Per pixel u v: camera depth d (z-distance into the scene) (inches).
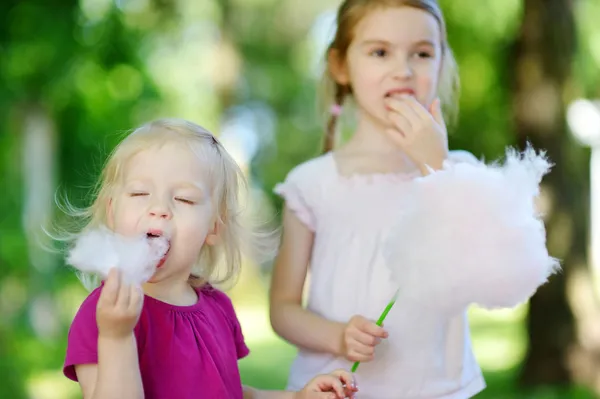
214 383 92.5
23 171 545.0
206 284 105.7
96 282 104.0
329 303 121.4
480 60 486.0
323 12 816.3
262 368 439.2
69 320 561.3
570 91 339.9
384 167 123.7
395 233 101.3
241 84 788.6
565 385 343.9
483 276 97.4
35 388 387.5
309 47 837.2
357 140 127.3
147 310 91.9
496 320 613.9
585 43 403.2
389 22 121.3
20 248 504.4
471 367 122.3
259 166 967.0
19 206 525.7
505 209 97.9
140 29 522.6
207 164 96.9
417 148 116.6
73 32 413.1
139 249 85.0
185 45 663.1
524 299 100.3
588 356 343.3
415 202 100.3
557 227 341.1
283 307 125.0
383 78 121.0
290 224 127.7
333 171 125.9
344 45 126.8
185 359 91.4
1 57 416.2
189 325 94.3
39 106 523.2
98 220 98.2
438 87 135.3
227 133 679.1
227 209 102.2
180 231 92.8
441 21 127.0
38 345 475.8
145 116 603.8
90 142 579.8
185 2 602.9
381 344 117.5
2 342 399.5
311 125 957.2
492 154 534.3
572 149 342.0
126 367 82.7
